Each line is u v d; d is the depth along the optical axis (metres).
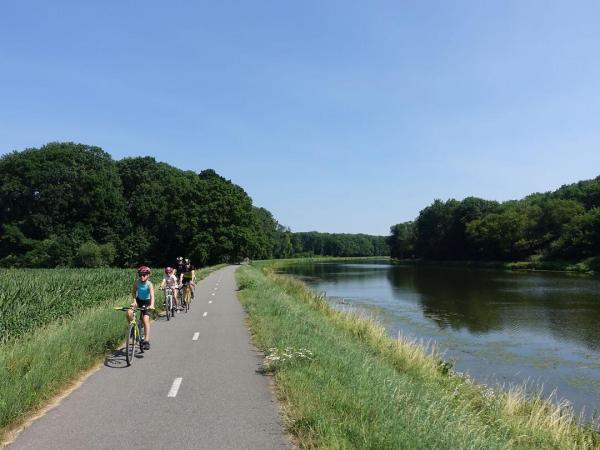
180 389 7.92
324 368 8.58
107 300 18.67
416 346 14.79
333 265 116.19
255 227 87.50
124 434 5.89
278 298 21.62
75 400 7.32
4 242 72.69
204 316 17.73
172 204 77.56
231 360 10.16
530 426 8.63
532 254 86.75
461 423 6.67
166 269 18.19
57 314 14.90
